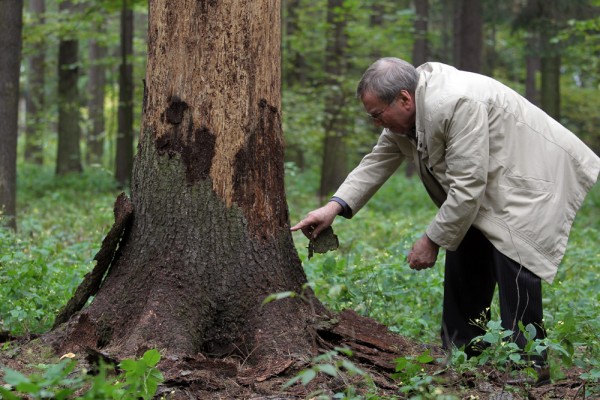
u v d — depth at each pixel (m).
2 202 8.69
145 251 3.71
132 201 3.83
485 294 4.29
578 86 28.84
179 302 3.58
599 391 3.55
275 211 3.79
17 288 4.52
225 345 3.62
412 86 3.78
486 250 4.20
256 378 3.34
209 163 3.68
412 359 3.49
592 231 9.19
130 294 3.68
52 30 15.77
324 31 14.81
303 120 14.58
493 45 24.84
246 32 3.67
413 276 5.21
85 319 3.60
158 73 3.73
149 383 2.88
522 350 3.57
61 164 17.33
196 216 3.68
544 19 16.31
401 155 4.25
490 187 3.77
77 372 3.27
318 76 16.69
